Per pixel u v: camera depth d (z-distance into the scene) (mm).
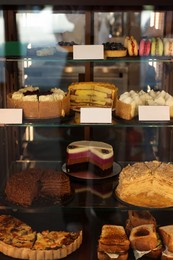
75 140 1960
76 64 1792
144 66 1823
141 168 1797
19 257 1703
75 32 1742
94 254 1746
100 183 1815
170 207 1667
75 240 1760
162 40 1734
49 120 1657
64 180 1750
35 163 1945
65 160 1954
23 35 1702
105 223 1922
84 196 1739
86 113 1675
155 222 1880
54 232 1818
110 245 1718
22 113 1646
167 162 1962
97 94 1802
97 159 1873
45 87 1805
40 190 1741
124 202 1691
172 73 1808
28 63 1756
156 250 1744
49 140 1932
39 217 1933
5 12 1660
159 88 1848
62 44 1711
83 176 1861
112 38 1788
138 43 1773
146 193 1760
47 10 1650
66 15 1710
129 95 1733
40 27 1708
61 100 1668
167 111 1656
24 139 1922
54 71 1783
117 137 1986
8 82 1754
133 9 1667
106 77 1832
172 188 1729
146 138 1983
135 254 1762
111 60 1734
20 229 1826
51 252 1694
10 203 1687
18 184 1726
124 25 1772
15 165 1916
